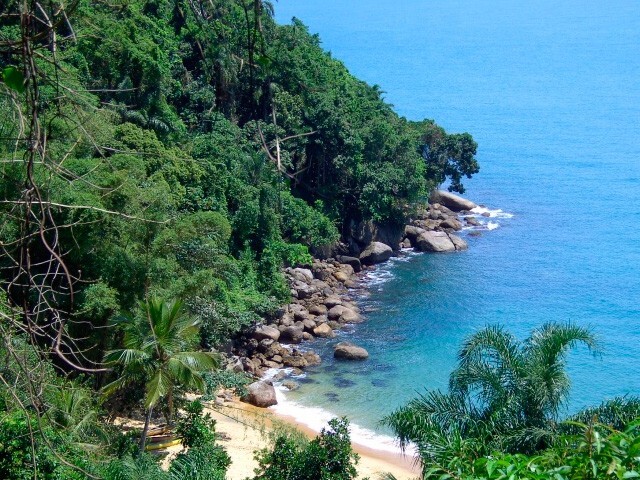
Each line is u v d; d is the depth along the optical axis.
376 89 87.56
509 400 23.61
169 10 68.56
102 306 32.66
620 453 8.52
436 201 92.19
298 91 72.56
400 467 41.22
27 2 6.29
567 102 161.25
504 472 8.46
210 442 28.66
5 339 6.32
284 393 49.88
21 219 6.34
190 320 31.36
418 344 58.00
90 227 33.25
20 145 7.03
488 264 75.06
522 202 96.12
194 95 66.94
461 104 163.62
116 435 29.33
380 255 76.00
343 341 58.34
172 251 38.72
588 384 50.25
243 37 48.84
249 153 64.56
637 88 174.00
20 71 6.05
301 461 27.09
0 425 19.47
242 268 58.50
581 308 64.25
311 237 70.00
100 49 50.88
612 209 92.12
